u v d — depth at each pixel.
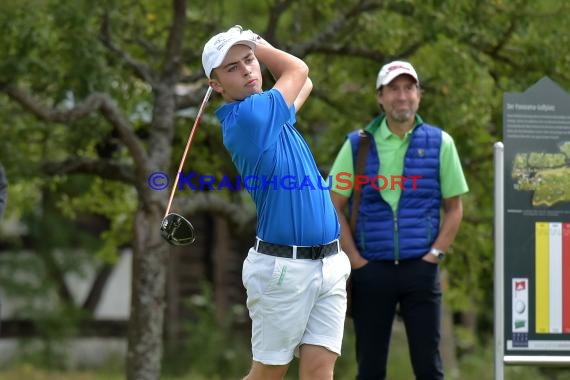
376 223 22.56
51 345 66.44
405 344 58.31
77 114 29.25
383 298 22.53
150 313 30.62
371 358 22.72
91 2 28.94
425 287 22.38
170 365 61.41
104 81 29.98
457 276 35.03
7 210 40.38
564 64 31.02
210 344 60.78
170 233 17.91
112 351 69.94
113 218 41.25
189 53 33.34
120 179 32.78
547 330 22.12
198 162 35.91
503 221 22.00
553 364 22.05
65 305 68.94
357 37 32.34
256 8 41.56
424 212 22.55
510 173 22.06
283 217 17.84
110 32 31.14
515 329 22.06
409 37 32.19
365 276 22.53
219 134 35.16
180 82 32.38
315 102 35.41
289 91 17.70
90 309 70.50
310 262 17.97
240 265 70.38
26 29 27.81
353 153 22.88
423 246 22.47
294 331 18.06
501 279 21.94
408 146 22.58
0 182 22.69
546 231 22.11
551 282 22.12
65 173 32.62
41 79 29.92
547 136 22.14
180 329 68.62
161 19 35.25
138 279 30.73
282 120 17.58
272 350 18.20
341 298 18.39
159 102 31.77
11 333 67.94
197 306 63.84
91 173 32.84
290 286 17.86
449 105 31.38
